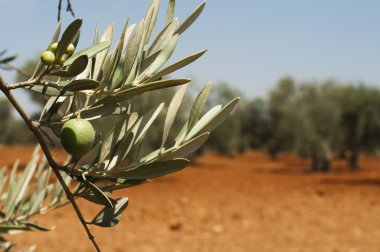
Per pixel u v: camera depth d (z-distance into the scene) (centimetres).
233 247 1105
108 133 113
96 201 111
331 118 3488
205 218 1488
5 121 4181
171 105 111
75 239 1123
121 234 1225
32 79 105
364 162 5262
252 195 2100
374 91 3534
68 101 122
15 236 1088
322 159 3634
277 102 4688
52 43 106
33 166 192
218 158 5725
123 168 110
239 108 5153
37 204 187
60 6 121
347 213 1590
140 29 104
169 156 109
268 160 5441
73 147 104
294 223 1411
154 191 2225
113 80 107
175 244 1134
